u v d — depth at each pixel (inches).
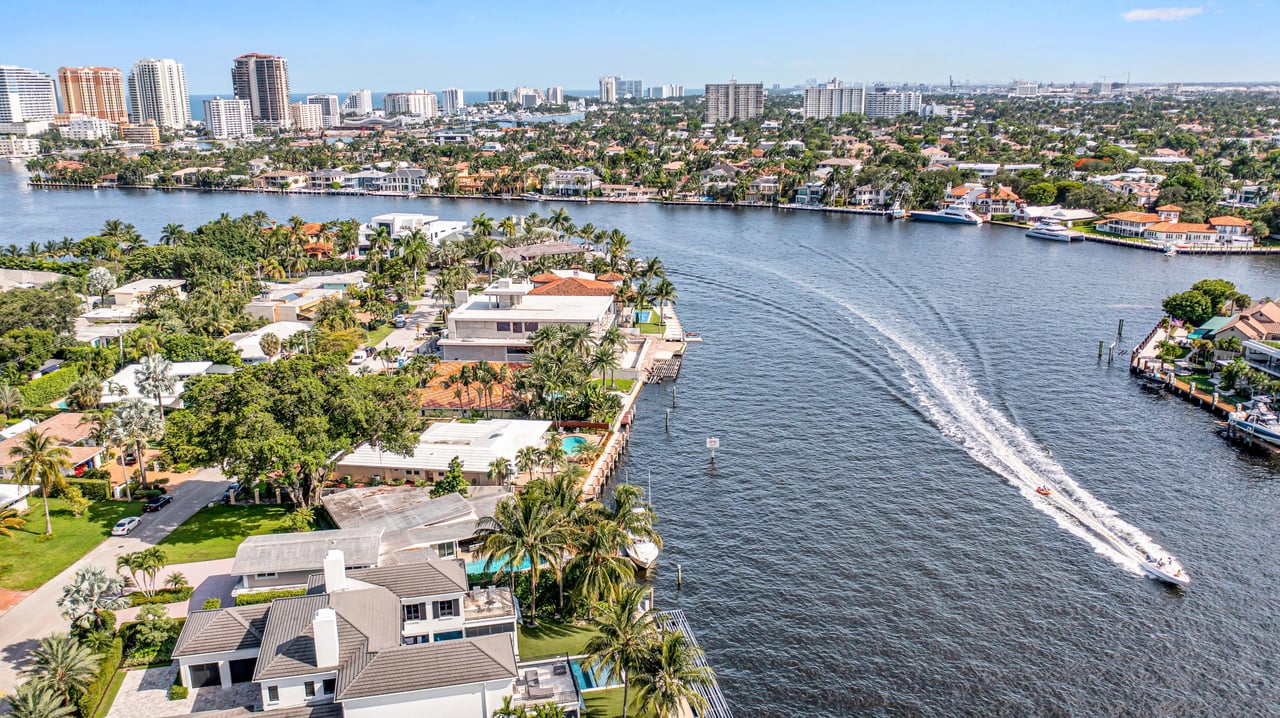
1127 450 5447.8
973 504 4726.9
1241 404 5959.6
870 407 6230.3
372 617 3090.6
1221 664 3427.7
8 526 4180.6
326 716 2753.4
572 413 5797.2
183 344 6894.7
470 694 2817.4
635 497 3836.1
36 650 2984.7
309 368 4682.6
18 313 6889.8
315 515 4311.0
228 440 4106.8
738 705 3213.6
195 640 3029.0
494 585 3634.4
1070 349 7578.7
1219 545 4288.9
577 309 7322.8
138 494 4626.0
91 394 5826.8
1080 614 3742.6
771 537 4404.5
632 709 3043.8
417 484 4773.6
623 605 3061.0
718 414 6161.4
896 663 3444.9
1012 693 3280.0
